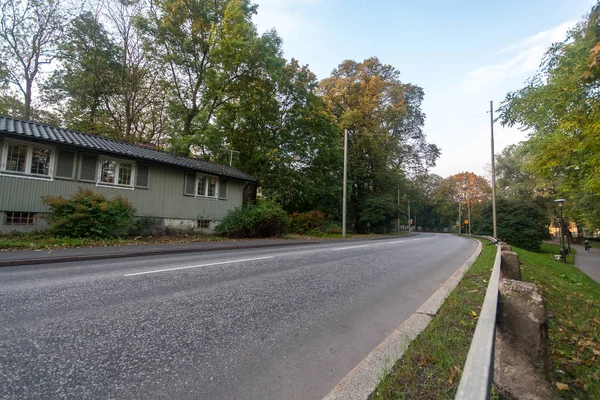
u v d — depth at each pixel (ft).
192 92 83.30
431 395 7.64
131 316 13.46
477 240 95.25
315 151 91.35
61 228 37.22
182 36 77.77
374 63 123.03
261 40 73.05
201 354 10.23
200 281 20.45
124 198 46.09
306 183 85.71
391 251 45.32
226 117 74.23
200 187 60.95
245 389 8.36
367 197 130.62
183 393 8.02
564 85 28.60
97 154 46.19
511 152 142.00
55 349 10.12
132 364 9.36
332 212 106.83
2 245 30.73
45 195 40.81
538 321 7.22
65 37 74.90
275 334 12.17
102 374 8.71
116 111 85.10
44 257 26.61
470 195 234.99
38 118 79.25
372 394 7.79
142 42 77.87
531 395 7.05
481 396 3.80
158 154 55.06
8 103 76.54
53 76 78.18
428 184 280.51
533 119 35.60
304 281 21.48
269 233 65.36
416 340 11.01
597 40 13.51
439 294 18.13
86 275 21.62
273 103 81.10
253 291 18.29
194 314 13.97
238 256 33.76
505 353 7.47
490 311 6.57
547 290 22.85
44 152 41.22
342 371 9.52
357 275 24.54
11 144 38.47
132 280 20.21
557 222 154.92
